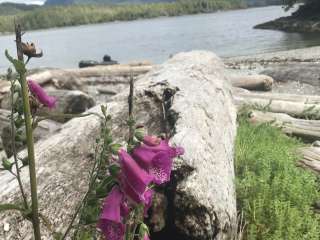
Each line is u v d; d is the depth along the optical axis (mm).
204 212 617
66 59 6812
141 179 276
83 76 3225
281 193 851
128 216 313
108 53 7324
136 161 291
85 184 650
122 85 3016
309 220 782
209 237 620
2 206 301
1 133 1346
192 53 1605
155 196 626
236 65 3828
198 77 1135
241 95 2051
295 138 1396
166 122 822
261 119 1574
